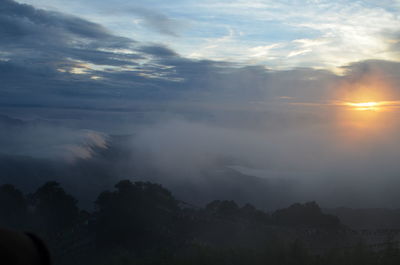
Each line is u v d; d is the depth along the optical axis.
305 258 13.23
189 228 19.92
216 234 19.20
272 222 22.06
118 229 19.14
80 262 16.58
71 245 18.88
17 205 22.75
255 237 18.53
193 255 13.79
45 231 20.86
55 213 23.14
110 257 16.19
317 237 18.31
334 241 17.70
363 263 12.74
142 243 18.05
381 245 15.87
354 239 18.00
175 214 21.56
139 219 19.77
